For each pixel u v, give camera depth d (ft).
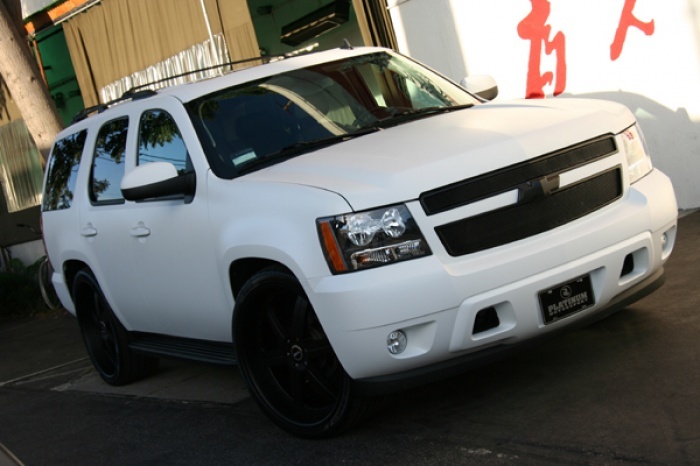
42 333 36.35
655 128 25.50
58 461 17.28
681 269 19.54
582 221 13.85
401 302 12.73
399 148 14.34
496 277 12.94
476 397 14.85
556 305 13.41
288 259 13.62
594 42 26.32
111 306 20.81
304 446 14.67
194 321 17.61
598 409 13.08
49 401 23.12
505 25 28.66
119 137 19.63
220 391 19.75
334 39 43.19
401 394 15.84
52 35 50.78
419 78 18.72
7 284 44.52
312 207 13.43
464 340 13.00
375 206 13.06
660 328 15.99
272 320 14.93
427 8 30.96
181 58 41.22
